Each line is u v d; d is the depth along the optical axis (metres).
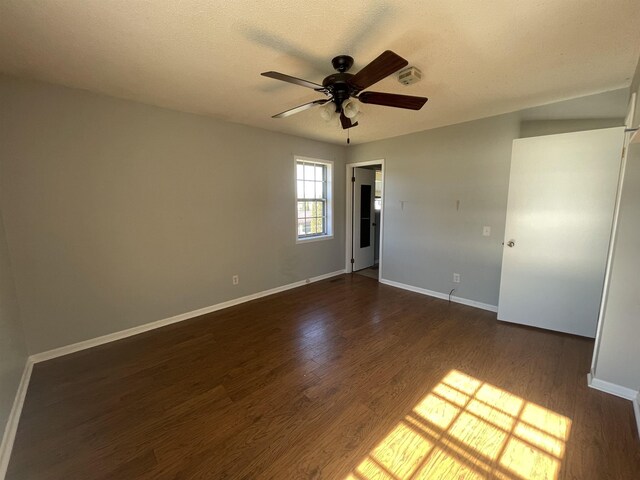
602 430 1.66
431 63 2.04
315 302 3.83
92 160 2.56
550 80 2.33
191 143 3.17
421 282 4.19
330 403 1.92
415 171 4.07
